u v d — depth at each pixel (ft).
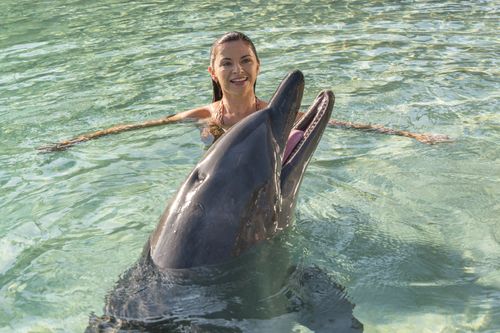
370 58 26.50
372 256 12.80
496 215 14.39
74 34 33.35
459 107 20.98
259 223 12.36
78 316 11.00
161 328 10.49
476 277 12.02
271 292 11.44
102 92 23.81
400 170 16.71
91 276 12.19
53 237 13.79
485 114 20.34
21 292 11.84
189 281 11.30
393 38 29.48
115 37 32.22
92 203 15.30
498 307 11.07
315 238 13.42
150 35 32.07
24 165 17.79
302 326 10.66
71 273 12.34
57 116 21.62
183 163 17.46
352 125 19.38
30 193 16.01
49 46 31.17
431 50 27.40
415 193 15.48
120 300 11.18
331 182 16.07
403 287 11.78
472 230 13.76
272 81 23.82
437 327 10.62
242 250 11.98
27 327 10.82
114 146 18.83
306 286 11.71
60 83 25.11
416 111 20.79
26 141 19.65
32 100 23.26
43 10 40.52
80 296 11.57
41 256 13.03
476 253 12.87
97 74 26.03
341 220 14.19
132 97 23.15
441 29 30.86
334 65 25.66
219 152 12.41
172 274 11.33
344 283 11.92
